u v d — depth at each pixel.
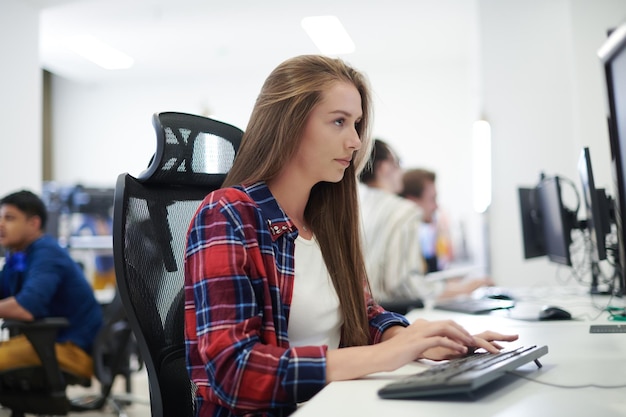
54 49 6.13
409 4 5.00
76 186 3.85
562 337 1.34
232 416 0.92
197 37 5.82
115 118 7.47
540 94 4.25
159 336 1.09
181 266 1.18
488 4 4.36
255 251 0.97
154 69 6.96
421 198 3.45
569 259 2.15
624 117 1.38
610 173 3.97
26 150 4.71
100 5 4.95
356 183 1.22
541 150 4.22
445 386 0.74
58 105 7.57
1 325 2.41
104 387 2.69
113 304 2.66
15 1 4.68
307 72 1.06
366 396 0.79
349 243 1.19
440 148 6.82
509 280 4.17
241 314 0.89
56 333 2.43
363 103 1.18
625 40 1.29
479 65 4.48
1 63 4.50
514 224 4.21
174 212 1.21
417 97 6.90
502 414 0.69
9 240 2.69
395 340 0.93
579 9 4.09
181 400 1.11
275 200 1.06
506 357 0.89
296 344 1.05
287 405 0.86
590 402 0.74
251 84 7.20
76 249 3.79
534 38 4.28
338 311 1.14
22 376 2.41
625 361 1.02
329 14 5.23
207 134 1.29
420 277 2.55
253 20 5.37
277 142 1.05
